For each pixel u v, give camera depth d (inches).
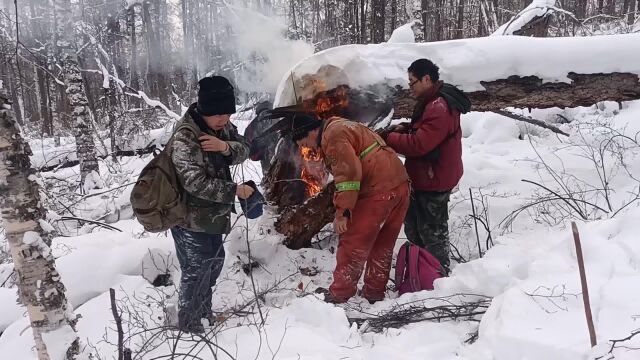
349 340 102.1
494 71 167.8
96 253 143.9
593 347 78.6
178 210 106.7
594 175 203.6
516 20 265.4
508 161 249.3
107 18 407.8
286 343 99.5
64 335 94.0
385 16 673.6
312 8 661.9
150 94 623.8
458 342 100.2
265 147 167.9
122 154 366.9
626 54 167.3
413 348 100.3
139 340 108.2
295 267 147.3
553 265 111.4
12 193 87.8
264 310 118.7
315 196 149.9
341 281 127.8
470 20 639.1
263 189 160.1
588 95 171.8
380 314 118.8
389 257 132.8
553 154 245.4
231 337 105.3
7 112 86.7
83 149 303.1
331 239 168.2
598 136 265.6
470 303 113.3
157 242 152.6
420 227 148.2
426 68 135.6
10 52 144.6
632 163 206.7
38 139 550.3
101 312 122.7
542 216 169.9
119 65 534.0
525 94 170.9
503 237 138.9
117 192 268.5
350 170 119.4
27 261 89.8
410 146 136.6
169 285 139.3
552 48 169.2
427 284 131.8
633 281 96.7
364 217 124.4
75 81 304.5
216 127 110.1
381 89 161.9
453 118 136.5
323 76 158.9
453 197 201.5
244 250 146.5
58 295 93.7
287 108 155.1
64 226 216.2
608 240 113.7
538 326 90.3
